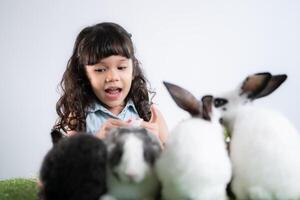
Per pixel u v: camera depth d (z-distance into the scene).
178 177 0.76
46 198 0.81
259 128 0.81
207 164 0.75
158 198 0.83
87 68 1.33
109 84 1.29
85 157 0.78
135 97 1.44
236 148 0.82
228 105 0.92
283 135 0.80
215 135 0.80
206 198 0.76
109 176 0.79
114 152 0.79
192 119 0.83
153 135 0.86
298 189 0.78
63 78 1.51
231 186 0.83
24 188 1.26
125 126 0.91
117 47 1.28
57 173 0.79
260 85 0.92
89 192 0.77
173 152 0.77
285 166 0.78
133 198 0.80
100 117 1.38
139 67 1.46
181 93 0.86
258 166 0.79
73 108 1.41
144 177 0.78
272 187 0.78
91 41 1.30
